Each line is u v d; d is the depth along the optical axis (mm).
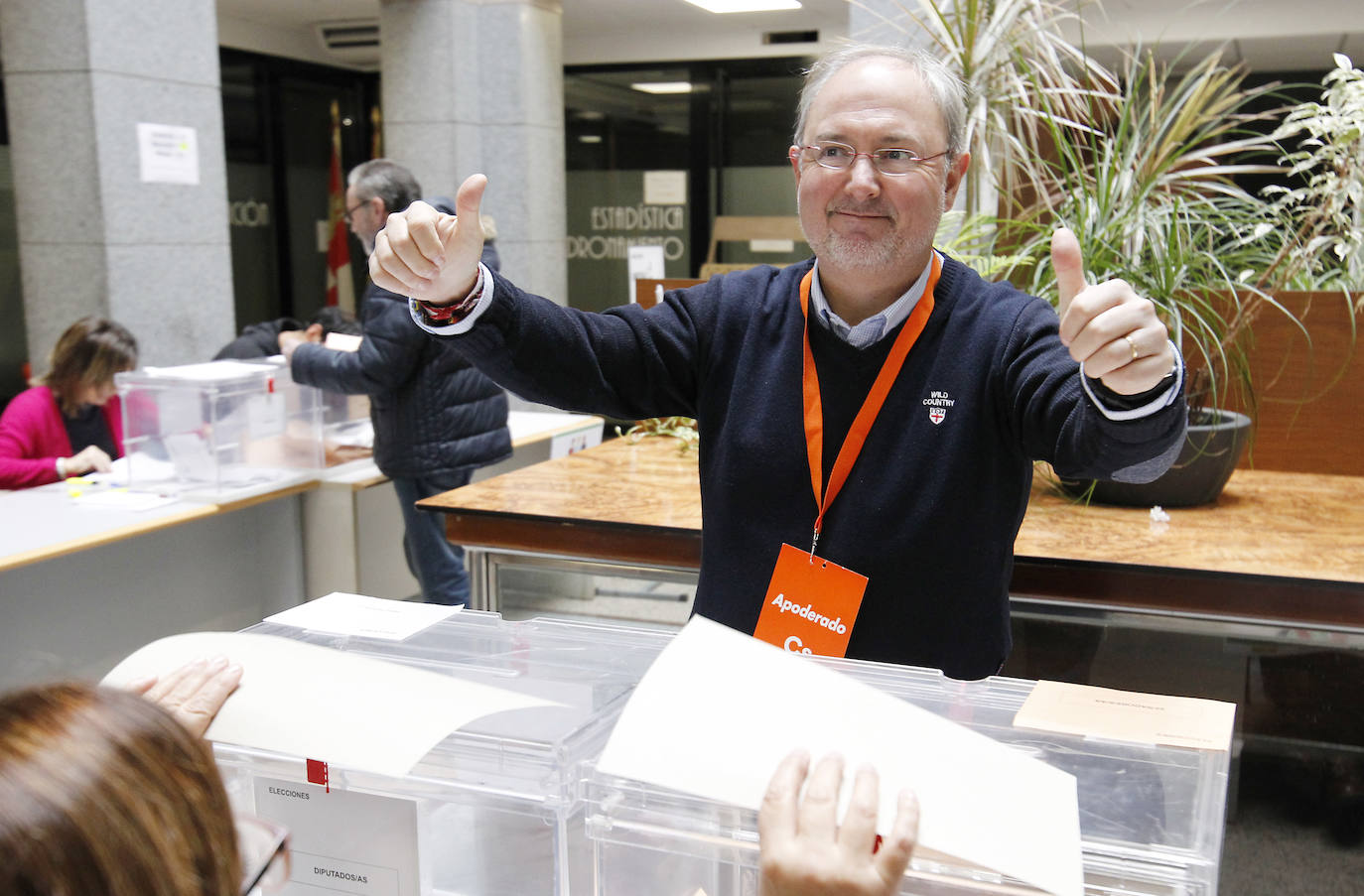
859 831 550
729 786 657
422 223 1133
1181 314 2205
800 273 1473
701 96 7273
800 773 607
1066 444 1143
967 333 1327
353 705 774
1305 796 1789
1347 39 4809
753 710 716
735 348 1453
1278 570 1648
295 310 7504
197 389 2949
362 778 762
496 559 2182
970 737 720
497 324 1295
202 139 4152
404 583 3994
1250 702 1777
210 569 3207
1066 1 2887
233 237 7012
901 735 703
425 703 779
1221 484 2088
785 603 1354
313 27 7012
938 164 1297
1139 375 963
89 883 405
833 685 748
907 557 1311
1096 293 935
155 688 801
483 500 2205
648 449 2830
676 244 7551
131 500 2947
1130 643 1808
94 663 2879
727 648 772
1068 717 803
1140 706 832
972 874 634
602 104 7508
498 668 907
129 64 3848
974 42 2441
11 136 3861
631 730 703
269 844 668
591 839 729
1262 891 1742
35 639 2725
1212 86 2238
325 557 3432
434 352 3135
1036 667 1863
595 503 2170
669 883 721
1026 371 1237
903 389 1339
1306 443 2434
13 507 2875
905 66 1314
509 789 731
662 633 1005
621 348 1422
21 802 407
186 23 4043
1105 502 2113
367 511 3785
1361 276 2447
